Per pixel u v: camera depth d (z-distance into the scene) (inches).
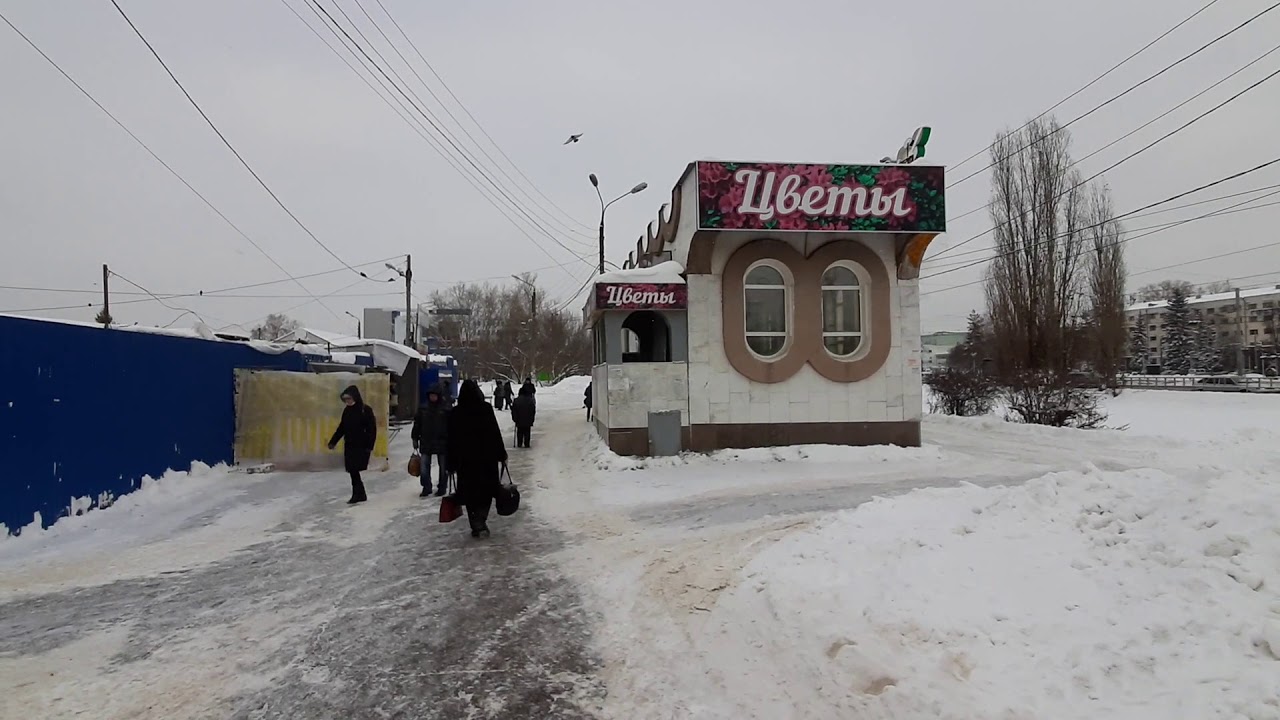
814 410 573.3
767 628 187.5
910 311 585.3
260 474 514.3
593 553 291.0
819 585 198.8
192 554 296.7
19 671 181.8
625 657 187.2
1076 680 128.1
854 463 530.9
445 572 266.7
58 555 295.9
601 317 618.8
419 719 156.1
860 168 547.5
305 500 415.5
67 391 353.4
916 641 155.0
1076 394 853.8
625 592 239.8
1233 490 187.2
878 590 185.6
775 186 540.1
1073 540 194.4
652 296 552.1
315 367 701.3
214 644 199.3
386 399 555.8
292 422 544.1
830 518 283.4
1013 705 123.0
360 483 406.9
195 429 486.6
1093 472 244.2
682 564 266.8
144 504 399.2
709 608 216.8
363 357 894.4
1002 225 1241.4
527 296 2551.7
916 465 522.0
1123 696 120.6
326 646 197.3
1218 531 164.1
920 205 552.1
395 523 351.9
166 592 246.2
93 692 169.6
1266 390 1617.9
